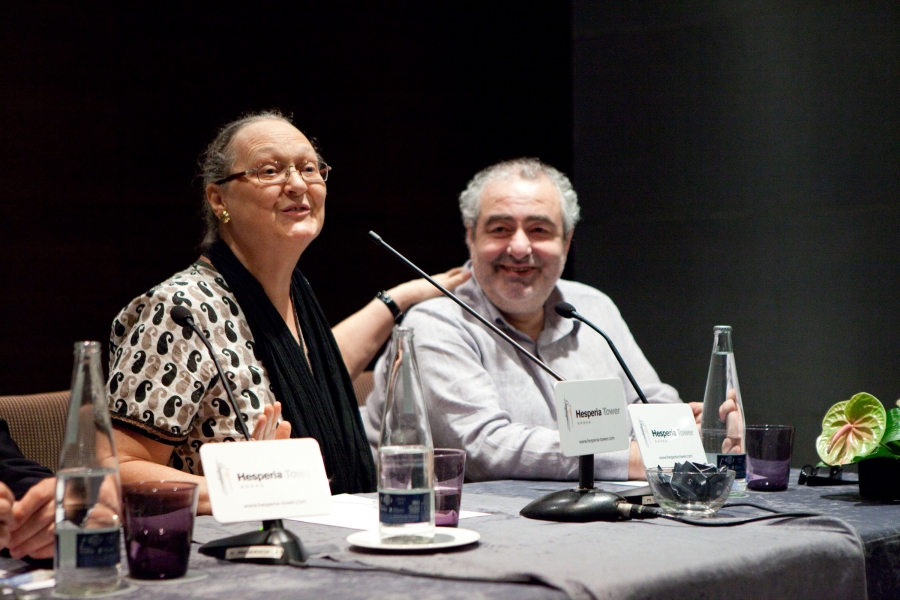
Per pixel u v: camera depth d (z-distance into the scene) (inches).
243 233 77.3
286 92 153.7
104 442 40.8
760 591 43.4
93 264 136.5
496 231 91.5
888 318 123.0
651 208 141.3
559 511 53.7
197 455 70.6
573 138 148.4
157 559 40.6
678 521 53.1
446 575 39.5
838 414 69.0
